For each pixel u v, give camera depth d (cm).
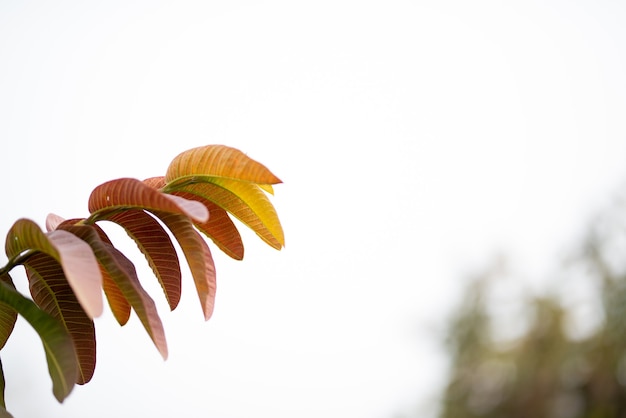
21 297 99
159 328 107
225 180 128
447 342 950
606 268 786
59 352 99
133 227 127
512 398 830
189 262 124
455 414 886
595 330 771
